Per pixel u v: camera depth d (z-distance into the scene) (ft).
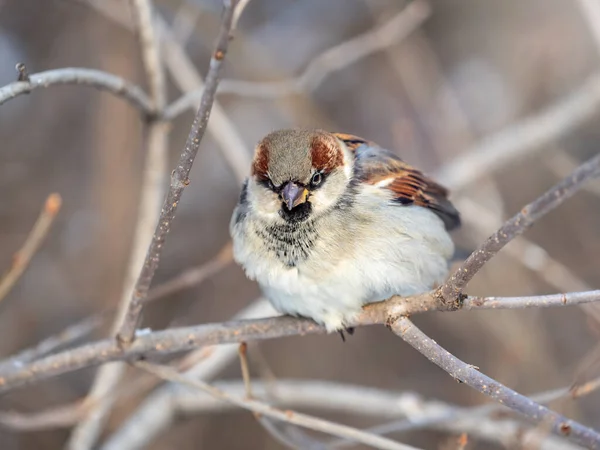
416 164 37.78
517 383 33.32
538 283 36.45
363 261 21.91
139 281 20.01
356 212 22.26
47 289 38.88
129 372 34.32
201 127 16.61
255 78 41.98
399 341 39.58
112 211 38.63
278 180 22.07
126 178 39.01
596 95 36.35
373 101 43.80
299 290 22.07
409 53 40.68
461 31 47.09
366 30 45.60
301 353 39.58
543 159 39.55
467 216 34.19
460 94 45.34
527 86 43.98
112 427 34.53
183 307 39.65
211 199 42.47
